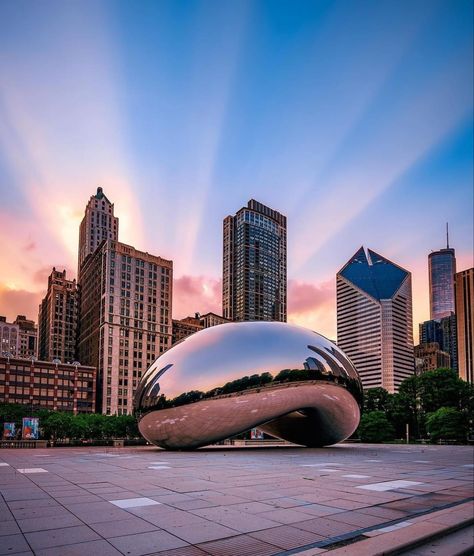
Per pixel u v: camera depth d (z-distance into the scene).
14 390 125.00
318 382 27.03
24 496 9.70
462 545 6.78
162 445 27.84
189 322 190.88
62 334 184.62
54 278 195.25
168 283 159.75
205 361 25.47
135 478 12.84
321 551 6.07
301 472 15.09
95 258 158.75
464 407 68.44
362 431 57.84
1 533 6.70
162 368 26.27
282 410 27.41
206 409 25.00
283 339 26.91
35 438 45.78
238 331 27.12
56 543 6.24
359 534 6.99
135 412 27.52
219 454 24.62
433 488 11.84
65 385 132.12
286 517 7.99
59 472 14.24
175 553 5.95
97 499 9.38
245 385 25.19
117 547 6.12
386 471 16.09
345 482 12.65
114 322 143.38
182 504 8.95
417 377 73.81
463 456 25.50
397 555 6.30
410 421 70.62
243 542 6.48
